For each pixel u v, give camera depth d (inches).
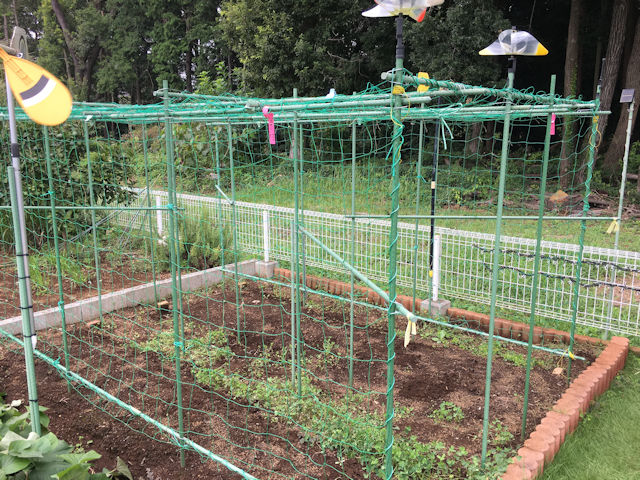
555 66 793.6
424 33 585.9
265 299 264.1
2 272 289.6
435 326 230.7
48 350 200.8
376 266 281.9
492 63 589.0
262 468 133.5
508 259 284.7
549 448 138.7
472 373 187.5
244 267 302.5
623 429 155.9
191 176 444.5
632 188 571.8
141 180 437.7
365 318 239.8
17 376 182.5
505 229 435.2
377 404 164.6
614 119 716.7
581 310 238.2
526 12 756.6
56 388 175.5
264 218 298.8
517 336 222.1
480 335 222.2
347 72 739.4
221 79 628.7
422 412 161.5
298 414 157.1
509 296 238.7
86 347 204.5
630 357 204.5
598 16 684.7
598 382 174.1
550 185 621.9
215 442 144.7
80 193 322.0
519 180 641.6
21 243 117.3
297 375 165.5
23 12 1572.3
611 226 209.8
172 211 130.9
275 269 303.7
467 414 160.6
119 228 355.9
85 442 146.6
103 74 1268.5
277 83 714.8
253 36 717.3
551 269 273.7
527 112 149.2
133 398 168.2
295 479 129.3
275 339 214.4
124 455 140.3
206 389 173.8
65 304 237.3
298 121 180.9
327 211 460.8
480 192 572.7
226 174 503.5
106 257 316.2
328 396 168.7
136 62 1337.4
